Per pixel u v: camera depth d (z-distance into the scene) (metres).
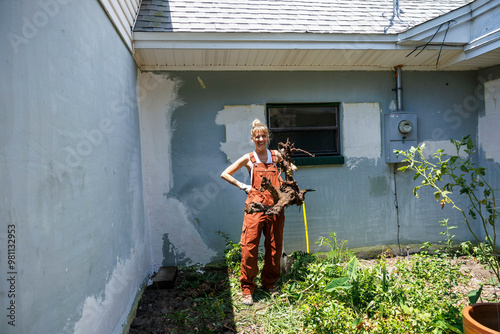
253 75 4.45
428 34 4.09
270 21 4.14
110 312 2.49
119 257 2.79
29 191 1.40
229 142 4.42
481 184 2.98
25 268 1.35
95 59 2.34
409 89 4.80
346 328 2.64
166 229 4.34
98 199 2.29
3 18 1.27
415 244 4.88
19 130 1.34
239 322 3.01
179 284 3.96
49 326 1.53
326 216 4.66
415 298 3.07
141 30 3.63
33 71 1.46
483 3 3.93
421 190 4.88
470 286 3.66
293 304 3.24
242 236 3.40
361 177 4.73
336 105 4.71
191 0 4.42
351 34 4.04
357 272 3.29
